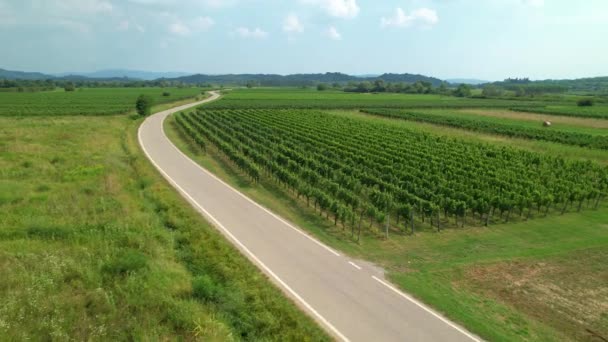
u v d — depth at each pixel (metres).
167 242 28.14
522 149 70.31
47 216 31.03
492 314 21.66
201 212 36.06
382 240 32.16
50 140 62.00
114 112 108.69
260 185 46.59
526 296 23.72
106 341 17.47
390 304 22.11
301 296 22.61
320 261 27.27
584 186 43.19
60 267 22.97
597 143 74.12
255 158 54.91
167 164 54.94
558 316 21.75
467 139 81.62
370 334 19.39
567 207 41.81
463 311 21.72
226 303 20.75
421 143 71.25
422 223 36.75
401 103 166.38
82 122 87.81
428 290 23.81
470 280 25.45
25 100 154.12
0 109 112.00
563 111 139.00
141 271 23.11
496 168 53.34
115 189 38.78
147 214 33.00
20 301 19.53
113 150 59.03
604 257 29.05
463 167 53.22
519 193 41.22
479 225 36.41
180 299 20.97
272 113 120.56
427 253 29.73
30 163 46.94
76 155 52.78
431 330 19.91
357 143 69.50
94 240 27.05
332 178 47.84
